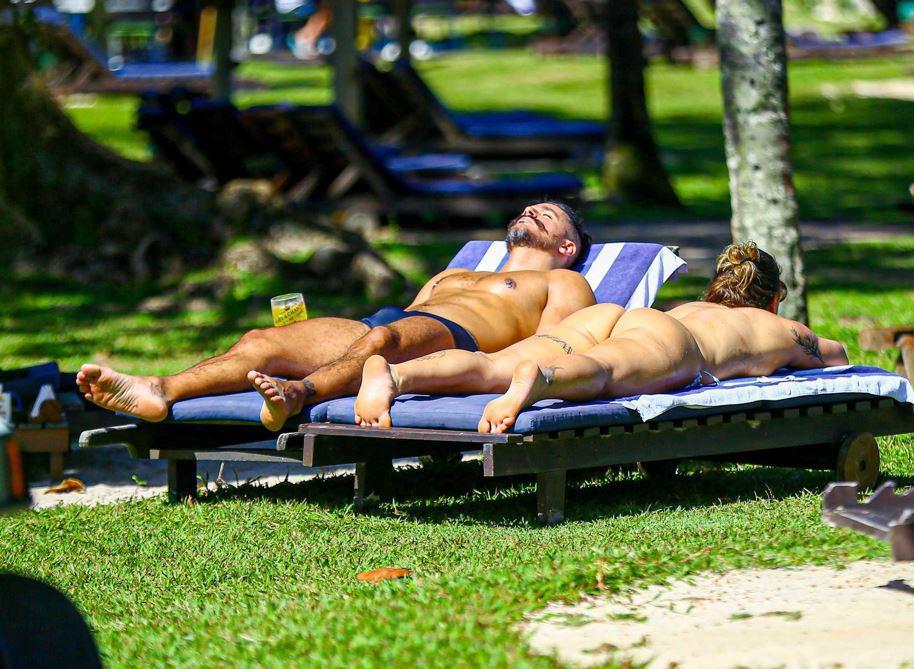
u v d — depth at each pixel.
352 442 11.05
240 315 25.14
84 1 103.50
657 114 69.56
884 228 37.44
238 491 12.41
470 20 134.62
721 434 11.03
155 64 86.06
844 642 6.98
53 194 28.27
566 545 9.38
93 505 12.35
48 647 5.84
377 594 8.18
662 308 23.94
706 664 6.68
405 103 50.84
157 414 11.18
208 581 9.16
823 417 11.54
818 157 54.53
